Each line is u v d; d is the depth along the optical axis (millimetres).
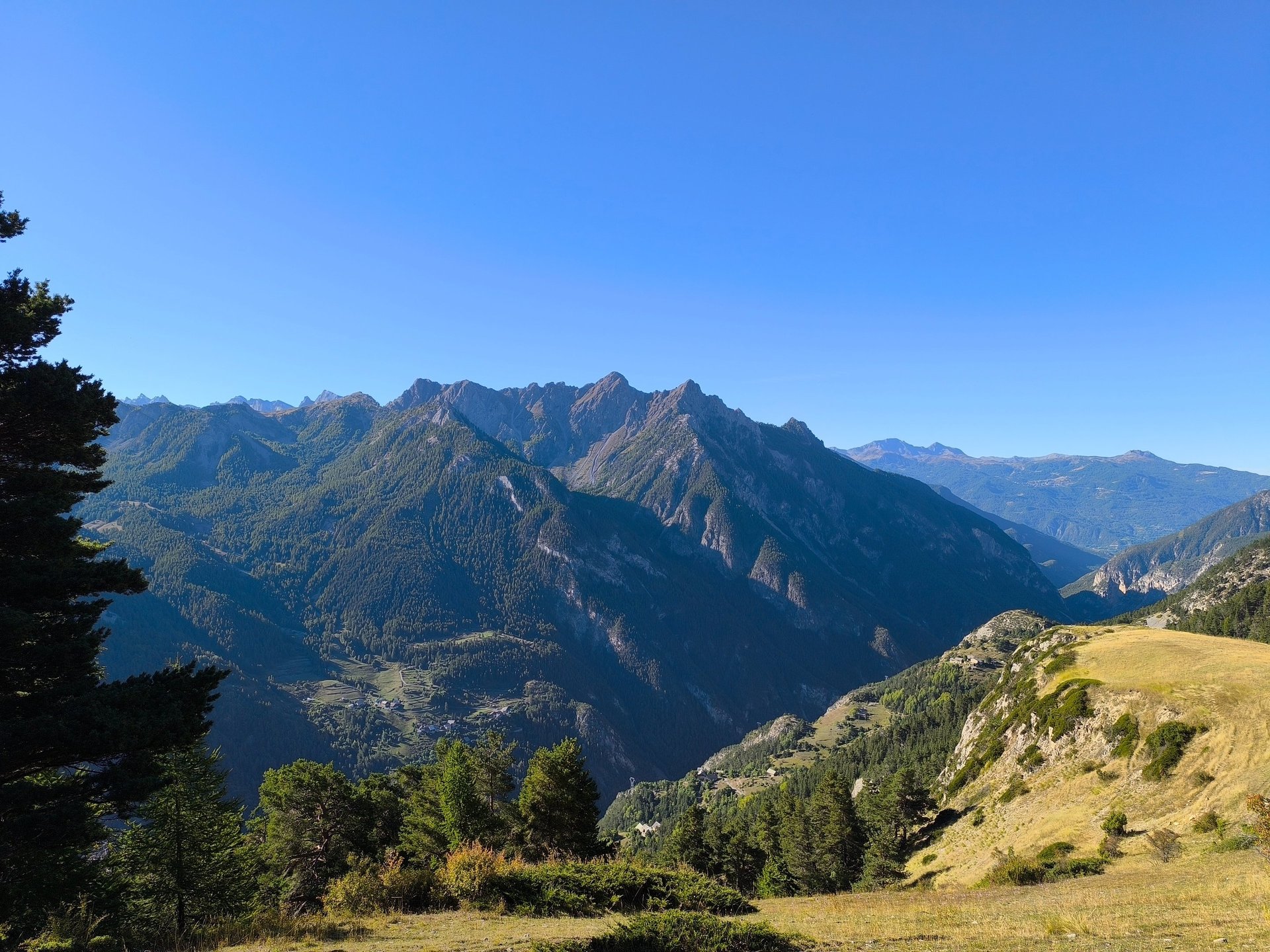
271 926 22312
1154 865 35500
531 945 17359
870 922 22500
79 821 18875
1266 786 39688
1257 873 24062
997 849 54438
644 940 17766
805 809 84562
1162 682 63031
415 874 28797
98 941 20000
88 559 24625
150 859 35406
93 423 22859
